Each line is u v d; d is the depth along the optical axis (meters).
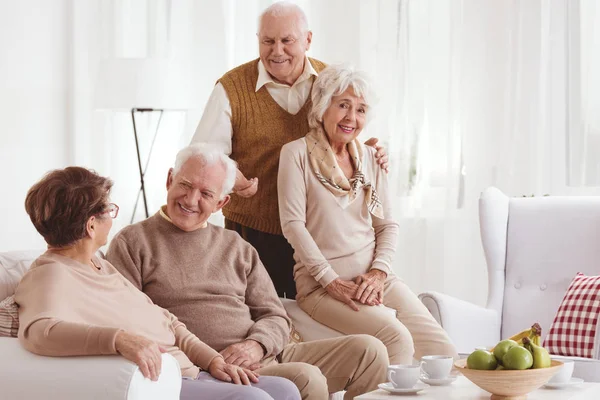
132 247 2.99
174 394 2.21
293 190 3.56
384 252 3.65
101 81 4.94
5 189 5.09
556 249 3.94
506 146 4.97
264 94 3.85
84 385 2.06
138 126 5.68
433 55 5.13
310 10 5.40
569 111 4.79
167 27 5.62
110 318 2.45
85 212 2.40
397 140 5.22
